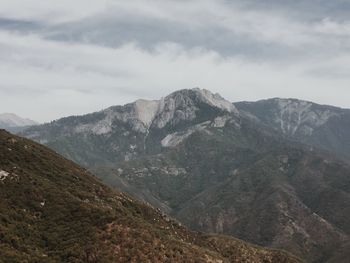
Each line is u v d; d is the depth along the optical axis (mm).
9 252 72188
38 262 72688
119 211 112250
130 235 86000
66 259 76625
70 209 92938
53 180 111562
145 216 124875
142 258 80000
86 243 81625
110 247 81188
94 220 89312
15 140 123625
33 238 81250
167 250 86000
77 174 125750
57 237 83438
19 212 87375
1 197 89938
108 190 127125
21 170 104250
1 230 78312
